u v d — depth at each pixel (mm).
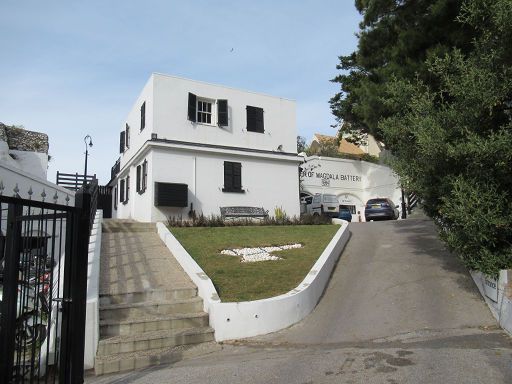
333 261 12352
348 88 21609
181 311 8500
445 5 10719
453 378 5332
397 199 30594
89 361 6562
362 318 8523
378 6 13008
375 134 13719
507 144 7473
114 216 27406
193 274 9641
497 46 8203
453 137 8508
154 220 18188
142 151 19406
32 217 4516
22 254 4605
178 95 19641
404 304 9062
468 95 8219
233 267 10914
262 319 8016
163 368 6496
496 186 7949
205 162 19797
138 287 8984
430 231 16172
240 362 6520
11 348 4441
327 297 10031
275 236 15508
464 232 8242
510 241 8227
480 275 9039
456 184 7996
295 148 22828
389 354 6418
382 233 16922
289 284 9531
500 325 7633
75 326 4633
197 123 19969
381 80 13273
